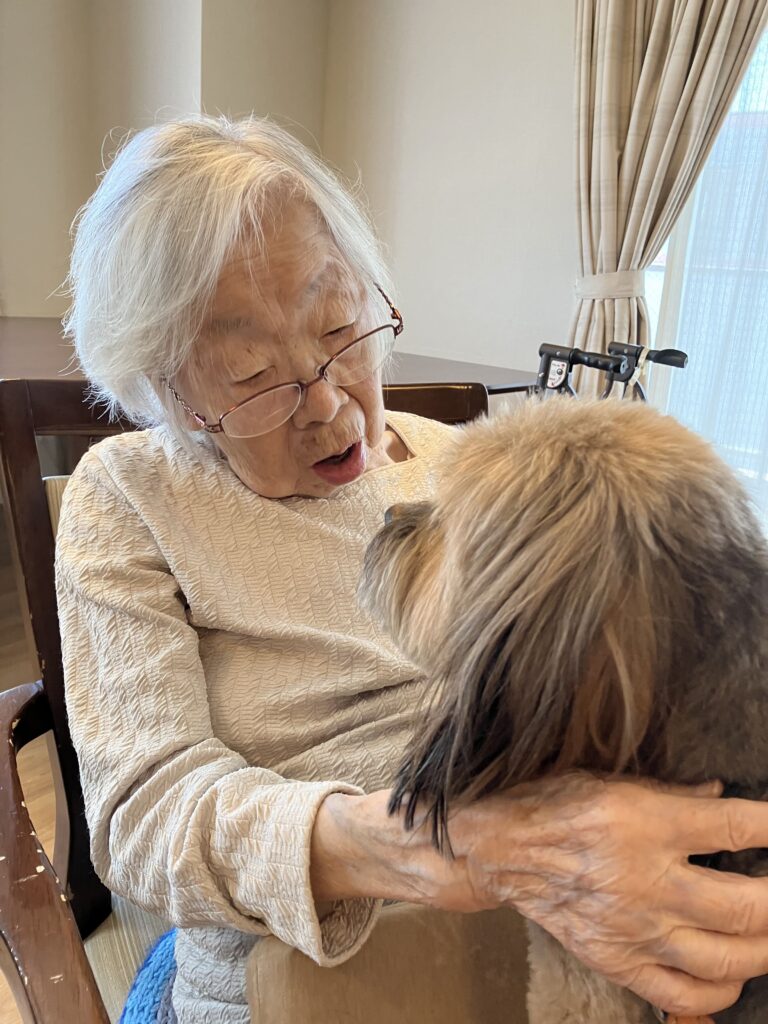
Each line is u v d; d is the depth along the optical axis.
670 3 2.21
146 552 0.78
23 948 0.59
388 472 0.92
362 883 0.57
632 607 0.45
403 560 0.61
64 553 0.78
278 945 0.60
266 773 0.68
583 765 0.50
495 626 0.47
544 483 0.48
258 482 0.81
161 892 0.64
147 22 2.90
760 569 0.49
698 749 0.49
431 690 0.54
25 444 0.92
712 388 2.46
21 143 3.00
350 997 0.60
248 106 3.01
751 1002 0.53
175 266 0.71
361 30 3.13
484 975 0.67
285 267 0.74
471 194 2.92
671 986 0.48
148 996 0.79
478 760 0.49
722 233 2.38
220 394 0.76
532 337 2.85
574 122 2.43
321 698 0.78
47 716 0.94
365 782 0.77
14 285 3.10
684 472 0.48
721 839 0.48
